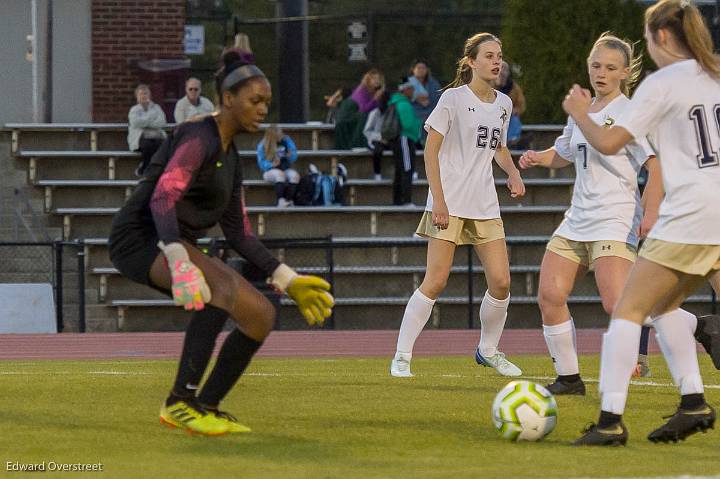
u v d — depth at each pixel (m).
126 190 89.31
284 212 87.00
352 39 116.62
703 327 31.56
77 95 97.75
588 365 45.28
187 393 24.08
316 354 56.06
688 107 22.39
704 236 22.23
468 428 25.75
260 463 21.19
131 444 23.06
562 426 26.34
